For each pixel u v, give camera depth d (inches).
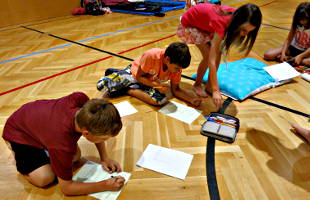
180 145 52.5
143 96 67.2
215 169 46.4
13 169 47.5
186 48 54.9
